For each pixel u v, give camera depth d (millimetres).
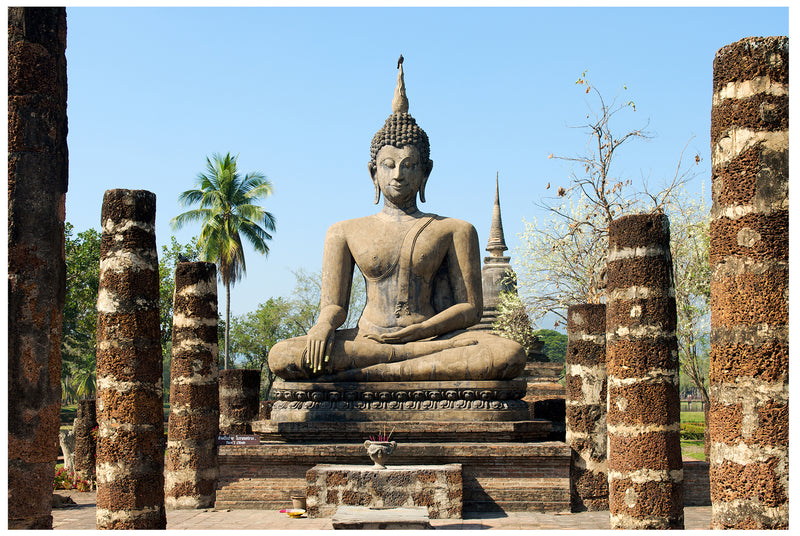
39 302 7797
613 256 10219
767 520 6809
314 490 12008
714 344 7254
